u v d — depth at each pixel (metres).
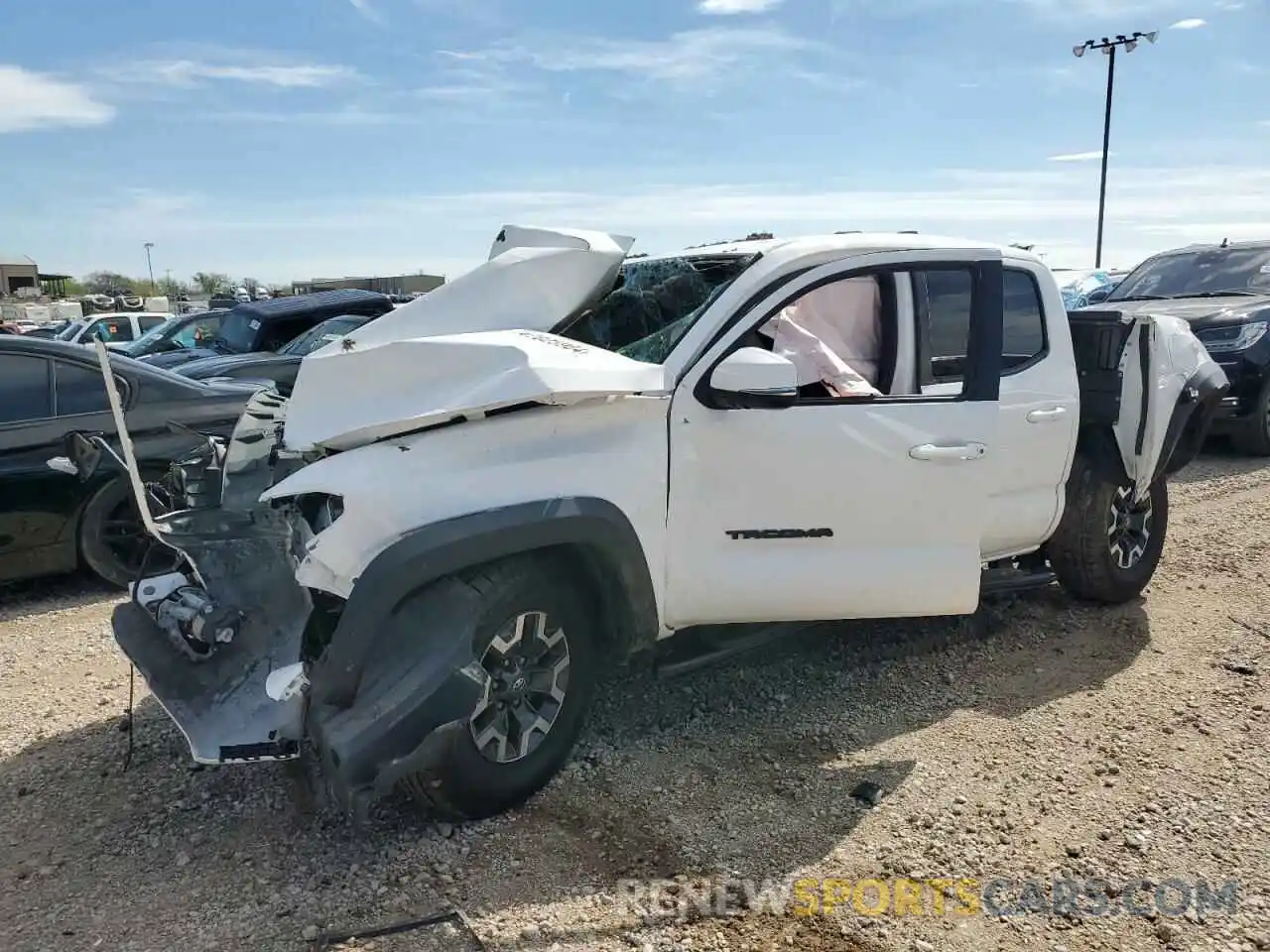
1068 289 15.76
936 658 4.77
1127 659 4.73
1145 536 5.46
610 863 3.17
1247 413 9.26
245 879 3.11
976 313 4.05
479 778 3.28
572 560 3.54
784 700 4.34
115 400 3.35
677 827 3.37
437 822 3.38
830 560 3.85
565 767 3.75
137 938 2.83
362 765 2.93
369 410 3.38
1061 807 3.46
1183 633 5.04
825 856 3.20
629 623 3.64
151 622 3.66
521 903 2.97
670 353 3.66
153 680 3.32
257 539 3.50
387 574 3.02
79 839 3.35
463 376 3.30
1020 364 4.56
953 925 2.87
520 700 3.44
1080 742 3.92
